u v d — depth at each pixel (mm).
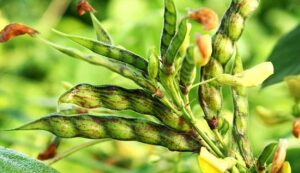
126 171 550
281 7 1072
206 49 282
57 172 320
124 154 573
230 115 395
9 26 299
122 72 299
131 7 923
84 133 314
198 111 411
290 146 498
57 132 313
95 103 306
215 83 320
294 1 1082
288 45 482
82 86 306
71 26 1027
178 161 489
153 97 310
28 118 683
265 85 473
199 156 288
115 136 314
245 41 882
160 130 314
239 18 319
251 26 981
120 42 656
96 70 696
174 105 310
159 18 660
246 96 336
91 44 297
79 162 563
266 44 942
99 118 315
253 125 729
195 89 515
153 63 295
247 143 327
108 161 576
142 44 656
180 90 307
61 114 315
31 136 661
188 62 296
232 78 304
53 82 937
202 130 314
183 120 311
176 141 313
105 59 299
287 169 291
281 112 417
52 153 362
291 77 412
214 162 287
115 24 667
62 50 294
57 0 918
